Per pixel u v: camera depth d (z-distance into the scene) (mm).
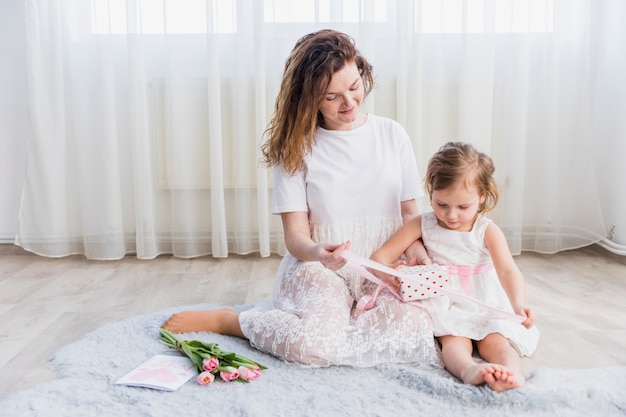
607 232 2559
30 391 1236
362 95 1554
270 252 2641
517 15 2518
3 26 2590
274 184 1623
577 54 2541
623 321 1717
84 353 1448
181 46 2547
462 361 1276
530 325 1343
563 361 1422
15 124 2637
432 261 1528
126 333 1574
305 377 1296
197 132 2602
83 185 2557
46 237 2592
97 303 1945
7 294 2057
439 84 2566
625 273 2271
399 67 2521
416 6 2492
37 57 2514
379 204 1604
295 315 1427
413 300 1428
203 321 1560
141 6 2512
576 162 2572
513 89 2539
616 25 2508
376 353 1351
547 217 2570
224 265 2465
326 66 1487
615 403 1153
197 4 2543
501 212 2582
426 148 2607
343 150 1599
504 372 1175
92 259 2568
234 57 2547
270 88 2564
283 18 2525
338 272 1559
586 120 2537
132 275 2312
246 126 2574
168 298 2002
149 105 2598
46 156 2557
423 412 1136
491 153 2580
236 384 1266
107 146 2539
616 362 1415
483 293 1483
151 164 2629
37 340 1598
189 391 1237
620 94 2471
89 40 2531
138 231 2570
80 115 2533
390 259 1549
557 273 2279
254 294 2049
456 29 2557
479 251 1502
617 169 2494
